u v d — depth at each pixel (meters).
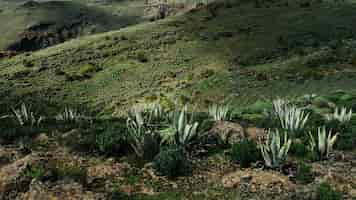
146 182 6.08
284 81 39.81
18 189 5.52
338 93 21.95
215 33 87.88
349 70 40.47
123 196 5.54
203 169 6.70
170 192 5.72
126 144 7.80
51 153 7.52
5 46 180.00
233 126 8.91
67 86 57.81
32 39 187.12
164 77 59.12
